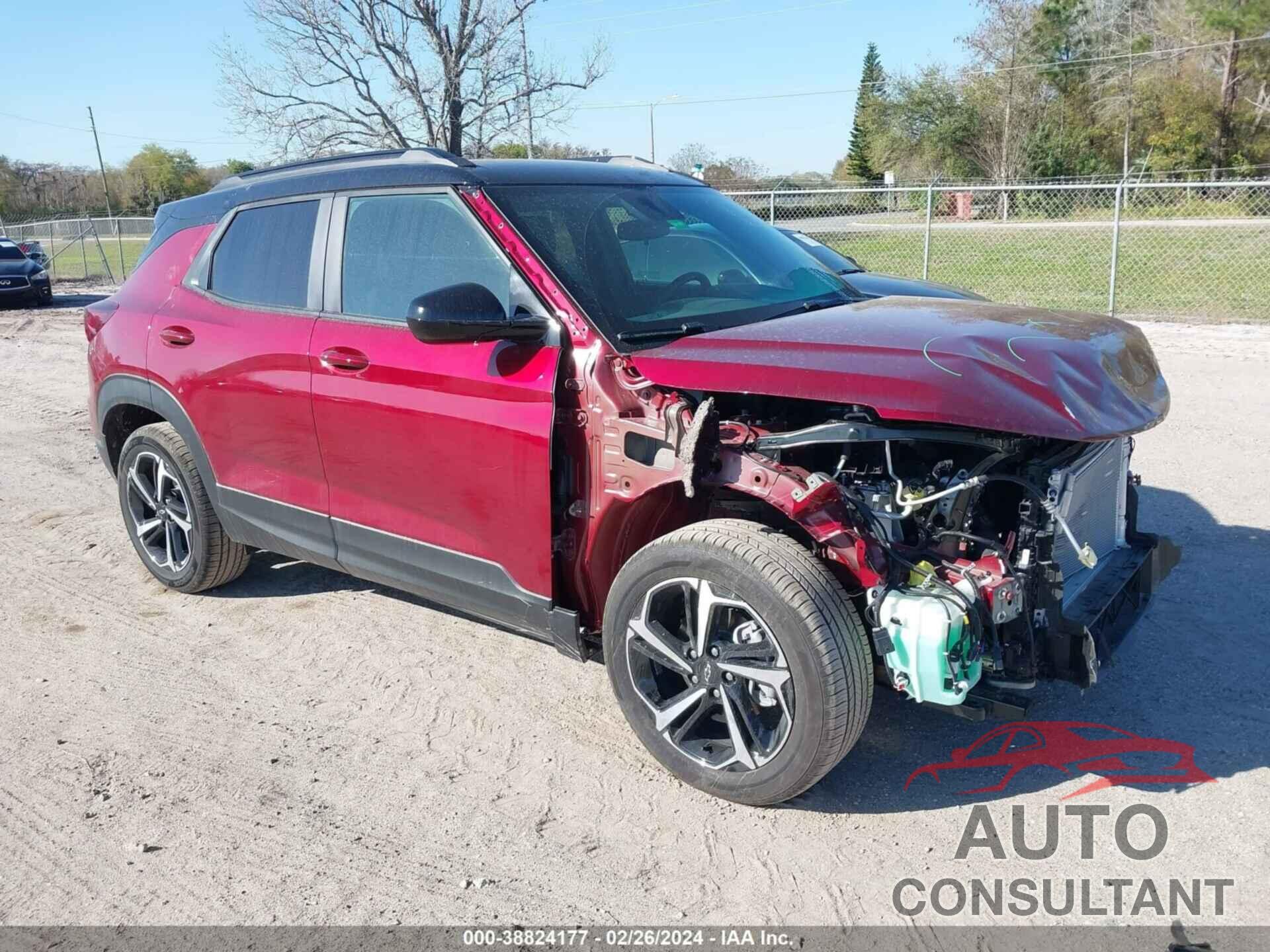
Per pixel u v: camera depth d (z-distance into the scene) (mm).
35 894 3012
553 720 3916
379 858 3125
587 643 3617
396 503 3941
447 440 3652
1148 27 47062
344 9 19359
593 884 2979
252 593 5281
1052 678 3162
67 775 3623
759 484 3086
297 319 4211
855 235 22844
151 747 3803
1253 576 4840
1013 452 3061
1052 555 3104
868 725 3771
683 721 3352
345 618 4918
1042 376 2984
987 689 3145
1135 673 4035
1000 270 19219
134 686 4289
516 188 3803
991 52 48156
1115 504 3693
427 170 3904
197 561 5000
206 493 4871
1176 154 45312
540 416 3379
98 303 5469
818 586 2988
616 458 3289
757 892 2920
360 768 3633
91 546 6074
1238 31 42688
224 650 4625
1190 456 6801
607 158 4805
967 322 3447
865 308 3789
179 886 3027
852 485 3186
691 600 3240
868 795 3355
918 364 2973
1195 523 5559
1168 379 9320
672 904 2881
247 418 4438
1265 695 3824
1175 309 14047
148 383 4910
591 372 3338
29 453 8477
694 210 4262
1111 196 29219
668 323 3520
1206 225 22547
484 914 2871
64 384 11984
